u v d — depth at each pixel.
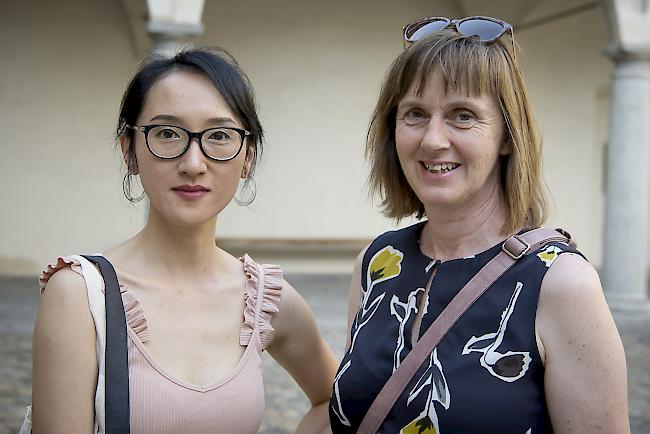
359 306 2.43
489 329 2.04
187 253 2.17
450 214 2.22
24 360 7.32
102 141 12.16
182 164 2.03
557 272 2.00
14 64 11.94
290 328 2.37
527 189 2.17
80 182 12.17
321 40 12.72
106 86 12.12
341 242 12.81
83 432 1.91
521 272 2.05
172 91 2.04
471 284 2.10
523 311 2.01
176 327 2.10
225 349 2.14
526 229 2.19
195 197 2.06
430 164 2.17
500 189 2.23
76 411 1.91
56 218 12.16
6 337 8.16
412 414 2.06
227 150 2.08
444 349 2.07
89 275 1.97
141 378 1.98
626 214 10.04
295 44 12.66
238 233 12.77
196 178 2.05
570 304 1.96
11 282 11.37
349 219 12.99
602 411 1.93
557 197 13.14
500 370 1.99
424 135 2.17
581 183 13.18
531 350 1.99
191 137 2.04
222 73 2.09
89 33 12.03
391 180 2.43
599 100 13.30
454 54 2.12
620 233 10.07
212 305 2.18
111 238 12.28
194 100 2.04
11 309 9.51
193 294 2.17
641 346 8.39
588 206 13.23
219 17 12.41
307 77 12.74
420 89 2.15
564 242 2.12
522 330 2.00
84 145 12.15
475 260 2.15
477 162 2.13
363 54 12.84
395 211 2.46
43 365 1.92
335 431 2.29
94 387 1.94
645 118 9.93
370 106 12.91
